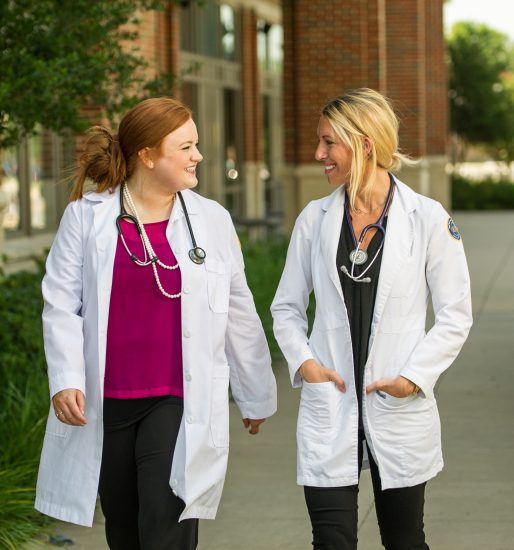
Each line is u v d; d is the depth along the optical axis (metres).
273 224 20.05
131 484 4.12
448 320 4.01
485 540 5.53
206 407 3.97
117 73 8.42
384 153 4.04
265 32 27.80
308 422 4.08
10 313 8.45
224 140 24.09
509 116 46.69
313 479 4.01
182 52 21.14
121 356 3.99
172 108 4.01
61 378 3.90
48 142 13.47
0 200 9.85
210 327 4.02
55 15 7.52
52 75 6.93
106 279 3.97
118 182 4.09
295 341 4.15
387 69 25.16
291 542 5.55
